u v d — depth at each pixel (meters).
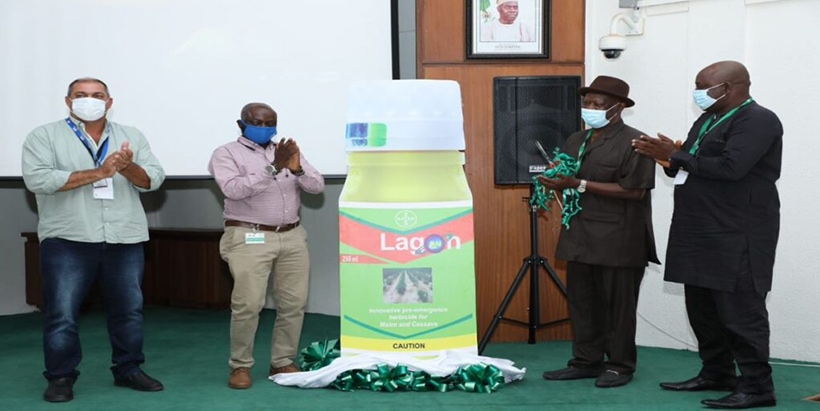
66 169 4.37
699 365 5.18
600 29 5.91
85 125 4.45
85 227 4.39
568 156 4.64
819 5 5.16
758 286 4.12
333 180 5.97
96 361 5.56
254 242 4.61
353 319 4.64
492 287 5.98
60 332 4.41
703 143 4.25
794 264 5.31
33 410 4.25
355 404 4.28
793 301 5.32
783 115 5.31
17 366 5.46
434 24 5.85
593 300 4.78
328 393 4.52
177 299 8.10
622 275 4.57
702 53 5.52
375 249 4.61
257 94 5.73
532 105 5.77
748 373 4.18
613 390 4.54
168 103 5.62
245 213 4.64
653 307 5.82
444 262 4.63
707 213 4.20
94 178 4.20
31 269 7.91
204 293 7.90
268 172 4.48
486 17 5.86
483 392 4.48
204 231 7.84
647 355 5.51
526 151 5.78
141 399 4.44
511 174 5.80
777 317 5.39
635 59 5.78
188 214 8.58
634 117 5.81
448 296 4.63
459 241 4.64
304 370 4.95
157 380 4.88
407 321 4.62
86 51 5.50
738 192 4.14
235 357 4.68
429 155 4.64
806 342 5.29
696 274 4.23
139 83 5.58
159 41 5.61
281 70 5.75
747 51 5.40
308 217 7.61
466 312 4.65
